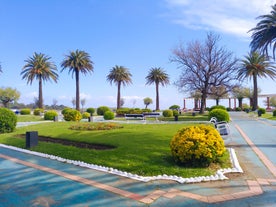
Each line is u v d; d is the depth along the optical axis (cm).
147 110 4094
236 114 3672
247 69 4272
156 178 564
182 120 2402
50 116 2791
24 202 452
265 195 464
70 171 644
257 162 702
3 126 1426
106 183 545
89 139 1044
